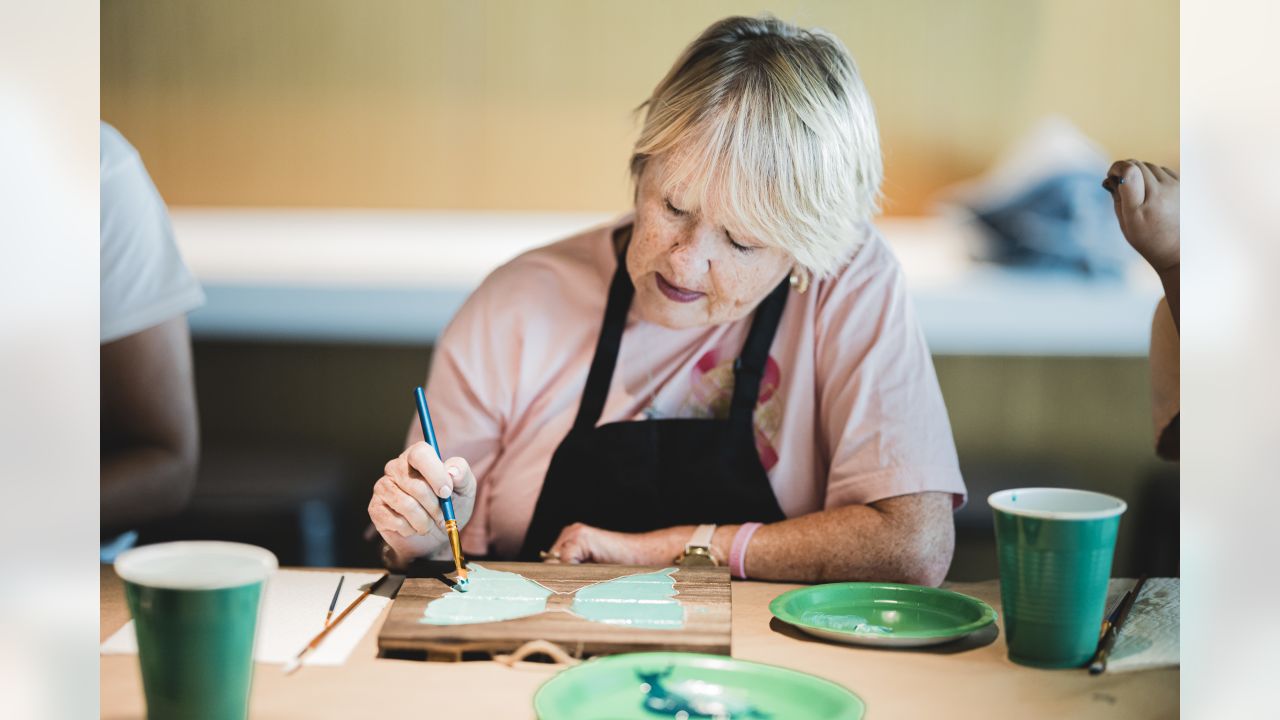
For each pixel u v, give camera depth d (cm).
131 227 221
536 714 110
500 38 222
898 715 117
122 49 224
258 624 111
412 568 154
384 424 232
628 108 221
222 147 227
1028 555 127
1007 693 122
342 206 229
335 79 225
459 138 226
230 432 232
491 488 200
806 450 187
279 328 230
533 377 197
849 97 175
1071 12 210
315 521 232
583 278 198
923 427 180
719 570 152
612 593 143
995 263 216
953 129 213
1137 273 214
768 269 180
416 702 119
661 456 187
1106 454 217
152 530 226
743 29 177
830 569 170
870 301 185
